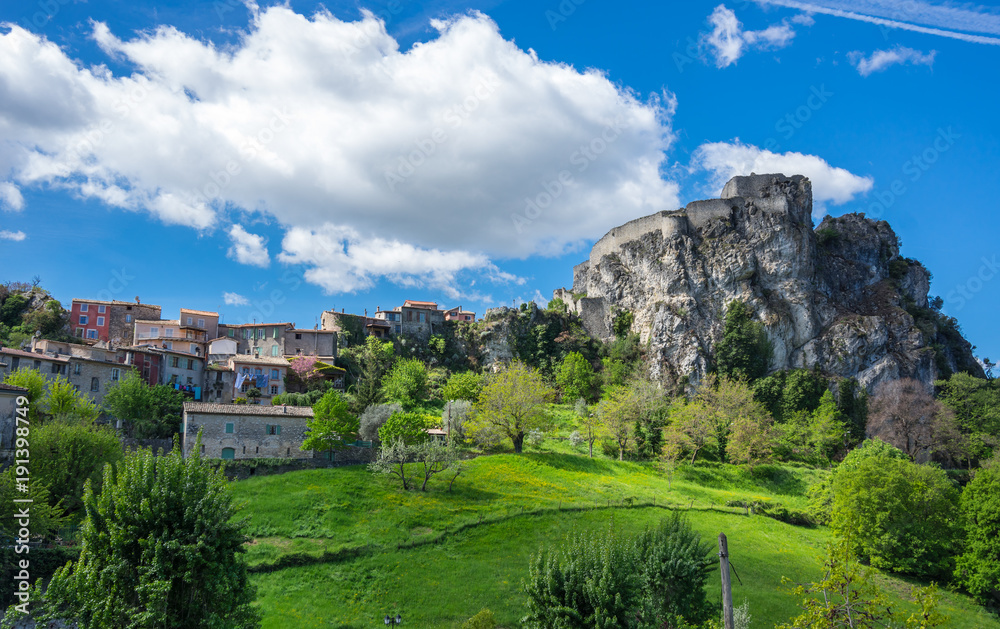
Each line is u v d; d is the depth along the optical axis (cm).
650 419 10025
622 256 16475
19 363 7219
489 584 4866
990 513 5684
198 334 11425
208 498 2997
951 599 5478
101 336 11544
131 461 3080
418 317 15112
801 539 6519
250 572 4750
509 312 15700
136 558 2862
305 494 6109
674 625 3628
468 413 9225
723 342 13400
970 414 11300
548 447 9594
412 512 6047
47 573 3966
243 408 7125
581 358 13975
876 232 16000
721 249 14488
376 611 4425
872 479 6322
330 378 11325
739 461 9344
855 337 13038
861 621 2773
